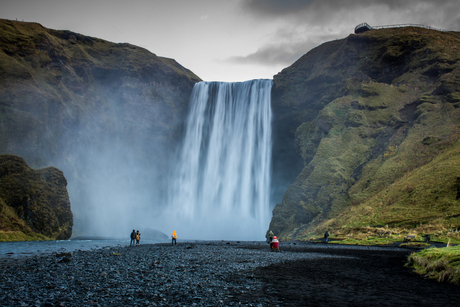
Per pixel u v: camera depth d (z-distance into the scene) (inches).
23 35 3804.1
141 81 4355.3
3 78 3235.7
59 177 2578.7
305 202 2409.0
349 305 335.0
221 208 3907.5
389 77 3142.2
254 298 366.9
